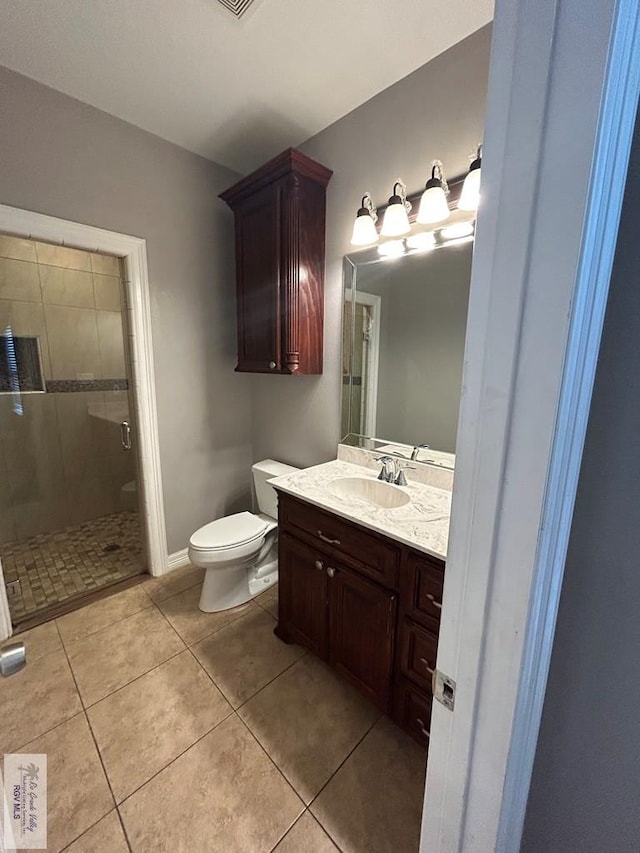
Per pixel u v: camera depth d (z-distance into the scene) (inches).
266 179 70.9
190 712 53.7
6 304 95.7
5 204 59.3
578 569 20.1
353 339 72.9
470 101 52.8
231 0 46.5
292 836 39.9
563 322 14.9
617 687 19.8
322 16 48.7
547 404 15.7
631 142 15.5
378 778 45.7
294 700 55.9
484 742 20.1
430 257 60.5
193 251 83.8
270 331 76.5
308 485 63.5
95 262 108.0
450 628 20.6
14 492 101.6
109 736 50.0
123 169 71.1
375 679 51.3
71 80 60.2
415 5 47.2
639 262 16.6
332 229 72.9
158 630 70.1
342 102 64.9
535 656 18.9
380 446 71.6
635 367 17.4
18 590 76.4
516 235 15.5
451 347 59.7
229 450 99.0
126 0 46.4
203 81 60.4
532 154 14.6
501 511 17.6
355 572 52.7
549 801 23.5
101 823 40.7
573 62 13.5
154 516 86.0
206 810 42.0
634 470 18.0
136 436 82.7
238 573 77.5
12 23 49.4
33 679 58.9
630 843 20.7
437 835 23.6
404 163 60.8
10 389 98.7
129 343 78.4
